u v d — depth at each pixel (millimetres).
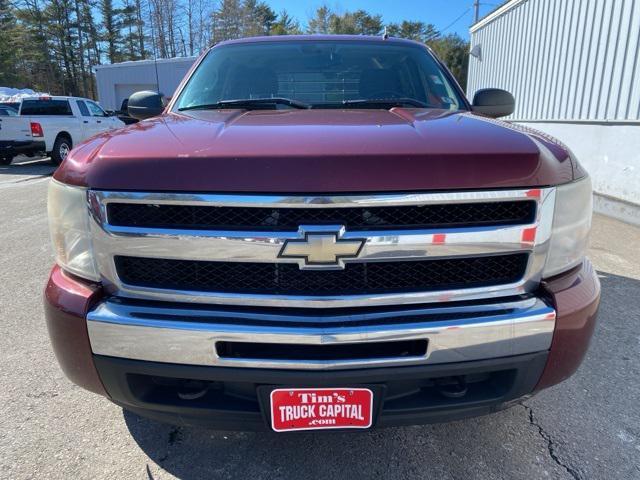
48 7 54688
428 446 2135
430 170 1492
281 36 3254
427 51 3199
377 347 1585
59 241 1702
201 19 57219
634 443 2152
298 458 2061
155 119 2189
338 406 1597
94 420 2316
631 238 5504
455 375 1636
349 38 3219
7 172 13023
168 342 1555
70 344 1652
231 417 1638
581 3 8703
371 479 1942
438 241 1511
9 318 3463
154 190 1501
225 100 2727
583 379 2670
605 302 3684
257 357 1559
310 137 1622
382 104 2641
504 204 1563
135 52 58719
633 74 7203
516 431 2234
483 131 1768
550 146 1755
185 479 1943
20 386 2600
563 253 1667
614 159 6875
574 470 1989
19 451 2096
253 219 1504
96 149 1691
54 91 57219
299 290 1542
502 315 1579
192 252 1521
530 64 10805
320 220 1489
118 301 1619
